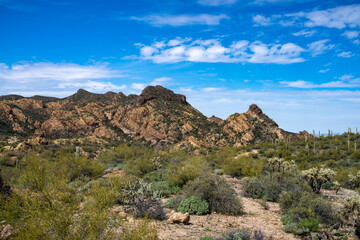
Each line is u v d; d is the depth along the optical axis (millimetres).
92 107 140500
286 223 10258
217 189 12547
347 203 9562
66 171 19672
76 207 4727
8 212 4461
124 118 126062
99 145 66062
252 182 17234
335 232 8922
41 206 4633
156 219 10164
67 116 127438
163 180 20766
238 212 12117
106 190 5215
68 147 47844
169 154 46781
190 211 11789
